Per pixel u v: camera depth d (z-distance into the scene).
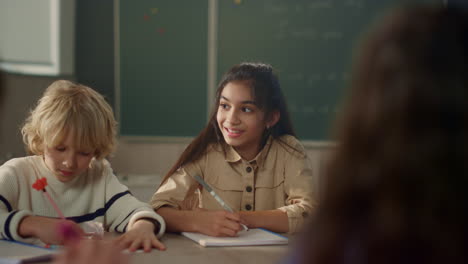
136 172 3.59
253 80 1.45
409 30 0.36
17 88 2.71
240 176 1.52
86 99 1.23
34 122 1.23
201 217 1.22
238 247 1.07
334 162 0.37
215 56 3.53
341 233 0.36
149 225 1.16
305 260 0.38
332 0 3.50
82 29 3.53
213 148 1.54
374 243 0.35
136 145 3.59
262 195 1.52
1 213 1.11
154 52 3.55
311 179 1.50
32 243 1.11
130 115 3.57
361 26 3.51
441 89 0.34
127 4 3.53
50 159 1.22
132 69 3.56
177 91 3.56
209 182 1.53
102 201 1.35
